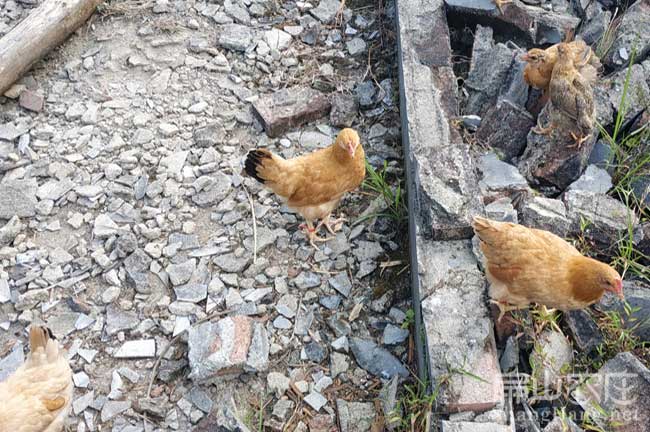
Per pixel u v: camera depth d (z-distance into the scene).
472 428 2.47
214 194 3.21
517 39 3.51
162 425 2.71
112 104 3.48
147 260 3.04
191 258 3.05
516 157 3.17
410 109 3.13
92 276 3.01
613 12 3.62
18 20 3.74
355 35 3.75
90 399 2.76
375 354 2.83
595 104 3.17
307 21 3.79
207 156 3.32
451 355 2.58
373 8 3.83
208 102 3.50
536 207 2.89
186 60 3.64
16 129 3.40
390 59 3.65
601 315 2.79
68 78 3.58
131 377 2.80
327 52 3.69
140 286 2.98
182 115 3.46
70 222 3.14
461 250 2.79
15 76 3.48
